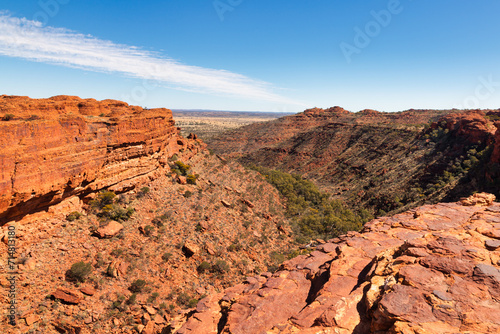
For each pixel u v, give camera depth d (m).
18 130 22.56
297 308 11.45
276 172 111.25
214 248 36.12
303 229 58.00
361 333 8.17
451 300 7.46
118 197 36.47
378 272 10.32
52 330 21.19
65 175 27.28
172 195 44.16
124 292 26.16
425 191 75.75
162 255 32.31
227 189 57.41
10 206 22.20
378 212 81.81
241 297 13.44
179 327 13.53
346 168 129.12
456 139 90.06
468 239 11.14
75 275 24.89
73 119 29.41
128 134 37.88
